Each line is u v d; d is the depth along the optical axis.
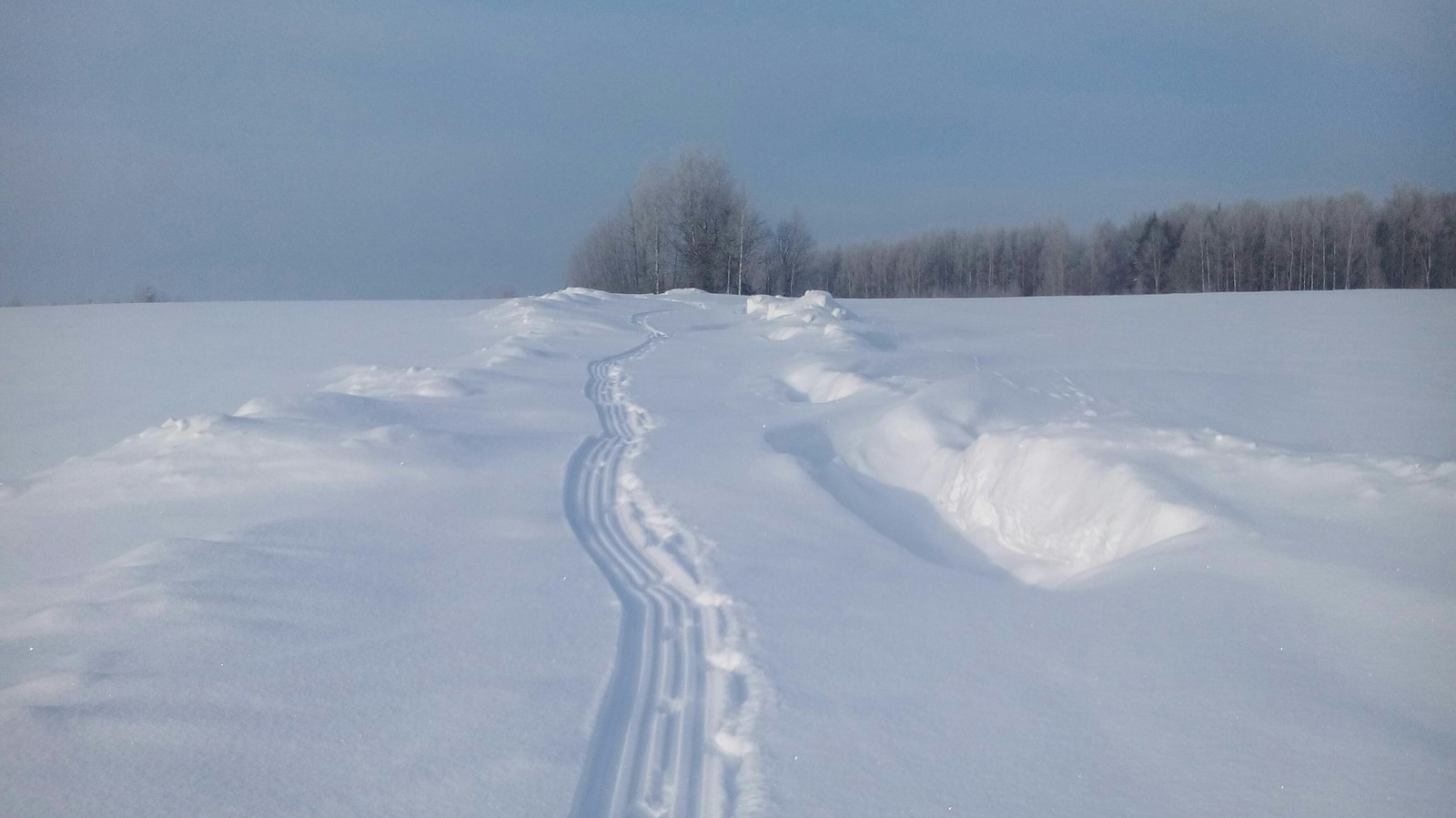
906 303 33.09
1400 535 4.74
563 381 13.96
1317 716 3.44
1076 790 3.19
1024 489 6.63
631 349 18.47
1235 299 29.61
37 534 7.00
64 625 4.90
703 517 6.99
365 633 4.84
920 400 9.54
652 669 4.44
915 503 7.95
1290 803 2.98
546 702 4.05
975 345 18.30
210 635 4.77
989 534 6.85
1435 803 2.88
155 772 3.48
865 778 3.33
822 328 19.75
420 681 4.27
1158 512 5.56
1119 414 8.13
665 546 6.39
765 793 3.24
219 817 3.19
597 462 8.98
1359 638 3.90
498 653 4.59
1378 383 10.67
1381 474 5.45
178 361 17.80
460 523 6.94
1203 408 9.27
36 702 4.06
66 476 8.40
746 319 24.92
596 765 3.55
